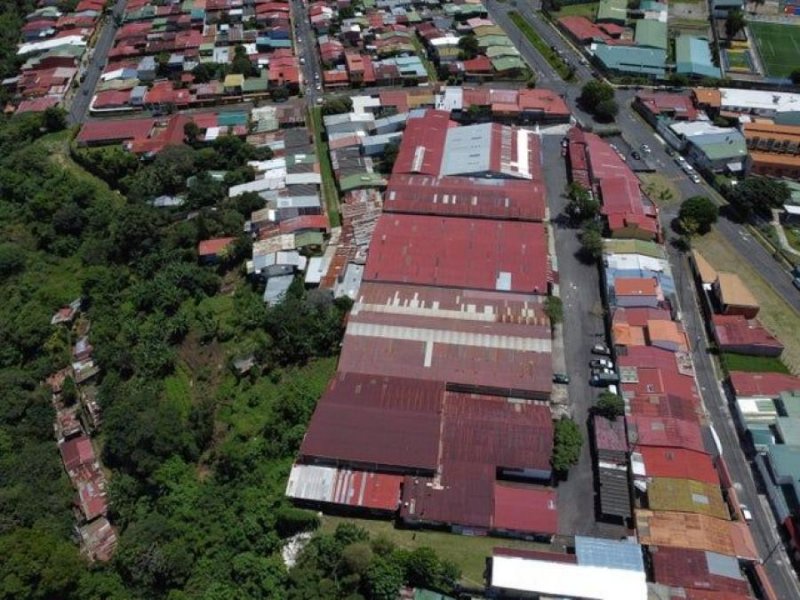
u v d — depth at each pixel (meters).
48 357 122.81
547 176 151.50
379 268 124.50
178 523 91.81
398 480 92.75
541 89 185.62
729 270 126.75
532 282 120.19
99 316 126.38
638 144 162.38
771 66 193.88
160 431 100.06
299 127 175.12
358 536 85.88
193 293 129.50
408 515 88.25
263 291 128.50
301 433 99.19
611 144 162.12
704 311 118.12
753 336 110.38
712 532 84.44
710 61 191.62
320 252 133.75
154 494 98.12
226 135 166.88
